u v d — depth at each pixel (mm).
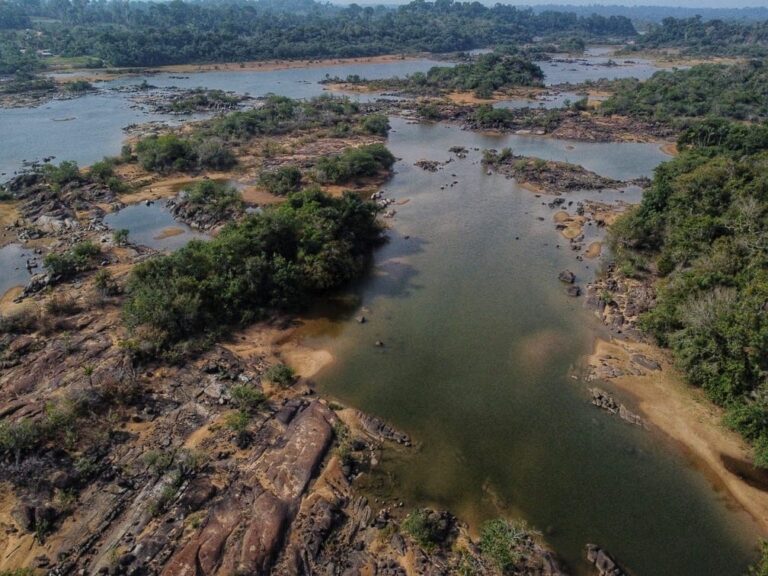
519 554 30531
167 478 34094
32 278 56875
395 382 45406
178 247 68312
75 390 39688
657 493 35719
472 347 50375
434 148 117688
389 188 92375
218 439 37625
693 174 68312
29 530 30609
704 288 48219
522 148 119562
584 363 48312
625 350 49938
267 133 119688
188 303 48094
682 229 60062
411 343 50688
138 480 34188
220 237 58312
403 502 34375
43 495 32531
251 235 56969
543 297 59188
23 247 66562
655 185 74312
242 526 31344
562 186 94250
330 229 61406
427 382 45531
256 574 28953
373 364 47562
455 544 31547
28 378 41625
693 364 44344
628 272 62375
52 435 36125
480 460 37969
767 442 36750
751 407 38219
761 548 30906
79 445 36125
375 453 37969
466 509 34219
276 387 43625
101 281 54000
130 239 70188
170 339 46688
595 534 32938
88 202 80500
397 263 66250
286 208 64875
